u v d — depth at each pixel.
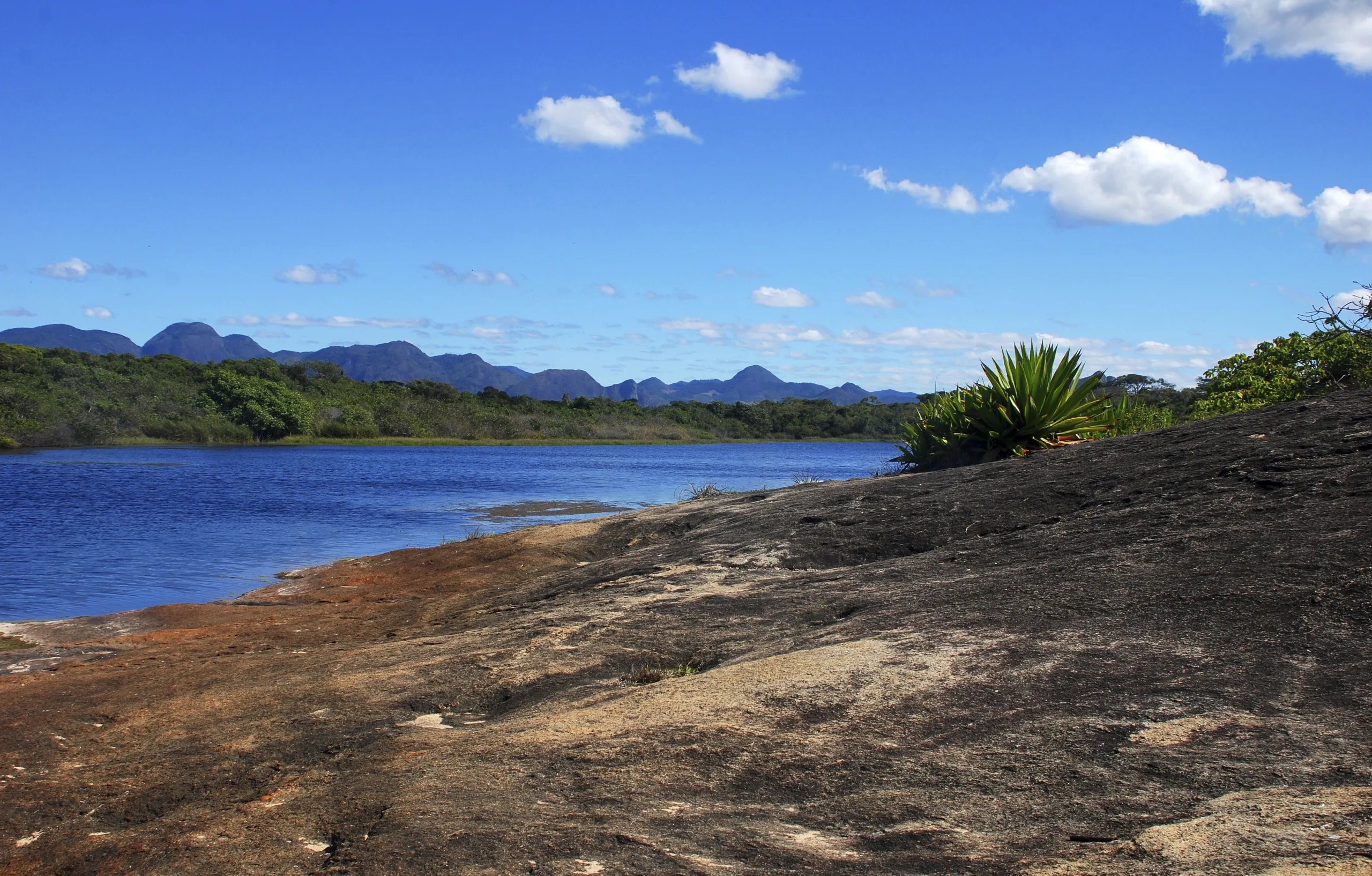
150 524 21.25
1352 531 5.48
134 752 4.82
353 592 11.57
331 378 101.06
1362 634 4.08
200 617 9.97
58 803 4.09
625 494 31.78
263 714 5.35
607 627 6.71
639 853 2.85
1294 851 2.47
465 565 12.96
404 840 3.03
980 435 14.70
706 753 3.68
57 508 24.62
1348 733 3.25
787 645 5.53
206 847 3.28
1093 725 3.58
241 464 49.03
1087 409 14.48
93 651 8.20
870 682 4.36
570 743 3.96
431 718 5.11
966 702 3.98
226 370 81.12
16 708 5.76
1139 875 2.47
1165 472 8.75
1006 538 7.79
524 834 3.02
